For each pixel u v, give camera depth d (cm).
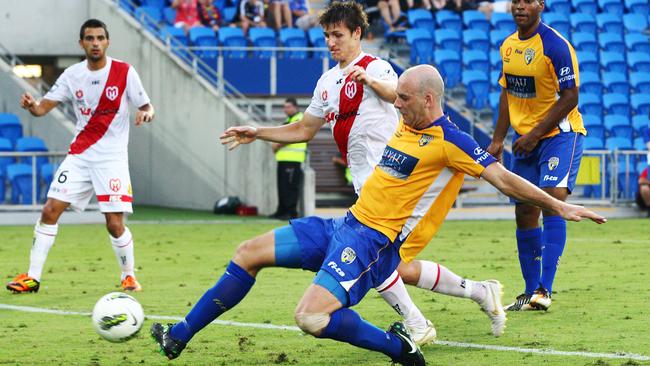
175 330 1677
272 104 6072
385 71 1936
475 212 5316
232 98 5747
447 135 1587
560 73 2248
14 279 2894
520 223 2308
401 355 1620
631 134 5978
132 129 5897
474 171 1577
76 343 1941
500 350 1828
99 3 6019
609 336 1959
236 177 5484
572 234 4297
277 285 2739
